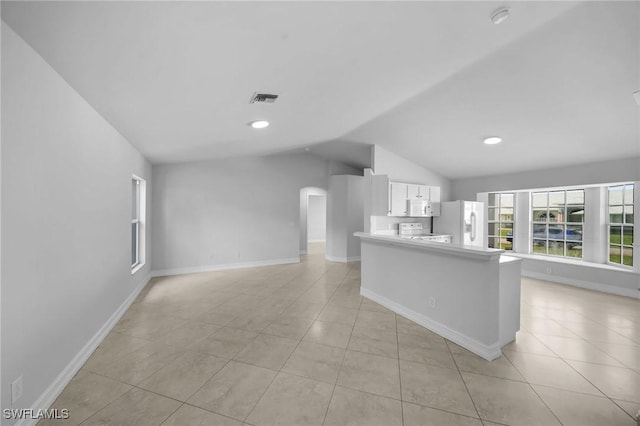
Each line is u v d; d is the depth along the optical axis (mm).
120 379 2119
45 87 1759
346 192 7043
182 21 1432
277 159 6656
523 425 1667
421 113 3666
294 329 3029
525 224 5738
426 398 1910
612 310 3561
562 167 4703
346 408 1816
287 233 6805
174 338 2809
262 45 1759
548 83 2713
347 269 6129
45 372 1795
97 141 2613
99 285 2693
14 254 1499
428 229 6016
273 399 1902
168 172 5477
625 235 4391
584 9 1831
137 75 1976
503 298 2605
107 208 2895
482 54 2324
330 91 2717
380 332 2957
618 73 2418
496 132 3910
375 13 1594
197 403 1860
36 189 1688
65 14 1312
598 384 2057
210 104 2666
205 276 5445
